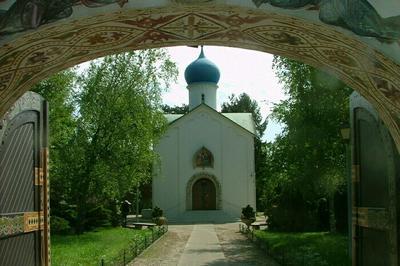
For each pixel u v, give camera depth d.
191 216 44.84
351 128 8.92
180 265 17.00
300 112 19.59
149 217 46.06
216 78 52.41
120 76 28.06
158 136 30.14
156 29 6.78
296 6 6.03
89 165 27.89
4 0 5.71
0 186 6.97
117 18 6.27
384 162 7.70
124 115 28.05
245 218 34.88
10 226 7.10
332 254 16.28
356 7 5.89
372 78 6.96
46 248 8.23
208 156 46.19
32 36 6.14
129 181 28.45
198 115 46.69
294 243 20.73
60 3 5.84
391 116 7.34
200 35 7.11
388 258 7.52
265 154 22.77
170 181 46.00
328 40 6.56
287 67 20.17
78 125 28.05
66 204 30.19
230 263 17.31
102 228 33.12
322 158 19.56
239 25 6.68
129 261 17.67
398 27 5.89
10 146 7.32
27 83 7.22
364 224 8.33
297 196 27.94
